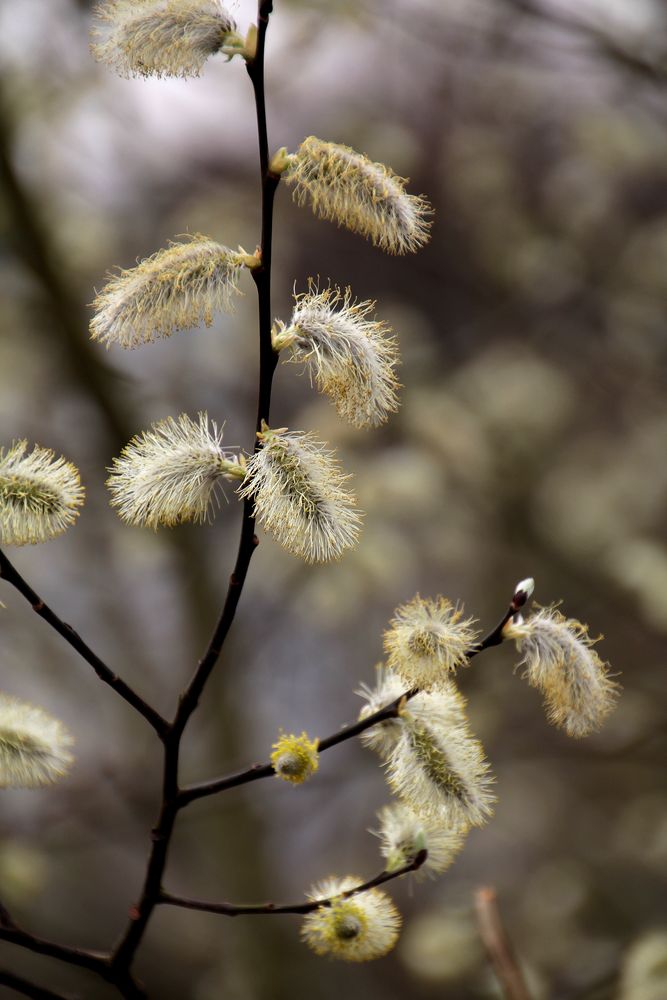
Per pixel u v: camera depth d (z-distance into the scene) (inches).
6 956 96.3
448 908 76.0
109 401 93.0
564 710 44.1
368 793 127.6
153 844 45.2
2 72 84.0
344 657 120.6
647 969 53.3
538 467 101.8
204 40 42.9
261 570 92.7
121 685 44.7
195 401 97.8
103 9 43.1
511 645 94.7
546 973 82.2
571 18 78.9
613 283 105.3
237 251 43.3
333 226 103.3
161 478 43.6
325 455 43.5
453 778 43.9
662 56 81.1
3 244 89.2
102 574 102.5
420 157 102.8
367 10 80.0
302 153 42.9
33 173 93.0
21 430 95.2
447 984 96.0
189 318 43.2
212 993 93.0
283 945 94.9
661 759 92.9
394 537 89.6
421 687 43.8
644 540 97.3
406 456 89.7
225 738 99.1
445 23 82.3
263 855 98.4
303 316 43.5
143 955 101.1
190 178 97.7
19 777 44.9
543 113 102.4
